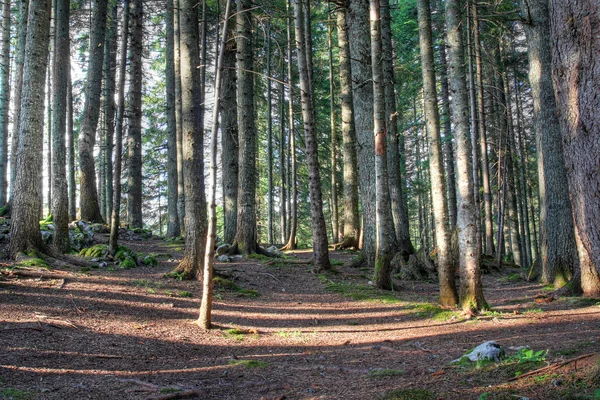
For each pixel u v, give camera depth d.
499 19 14.61
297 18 13.33
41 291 8.15
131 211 21.95
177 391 4.80
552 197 12.15
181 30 10.80
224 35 7.95
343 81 20.30
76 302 7.98
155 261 12.86
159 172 33.12
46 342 6.07
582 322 7.86
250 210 16.52
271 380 5.45
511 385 4.06
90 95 17.86
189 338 7.44
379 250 12.36
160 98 28.77
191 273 11.13
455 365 5.39
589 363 4.05
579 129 3.56
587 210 3.55
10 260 9.95
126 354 6.26
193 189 11.22
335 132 25.05
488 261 17.61
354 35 14.26
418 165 31.88
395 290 12.30
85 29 25.38
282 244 24.58
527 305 10.05
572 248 11.81
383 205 12.16
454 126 9.16
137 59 21.78
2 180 18.55
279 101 26.17
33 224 10.47
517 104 25.56
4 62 18.83
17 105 16.78
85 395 4.58
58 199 12.13
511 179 23.38
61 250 11.97
